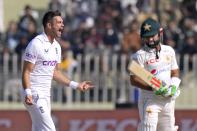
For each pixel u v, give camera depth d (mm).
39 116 26844
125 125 40688
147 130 27828
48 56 26750
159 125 28453
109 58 43438
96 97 43344
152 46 27609
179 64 43719
